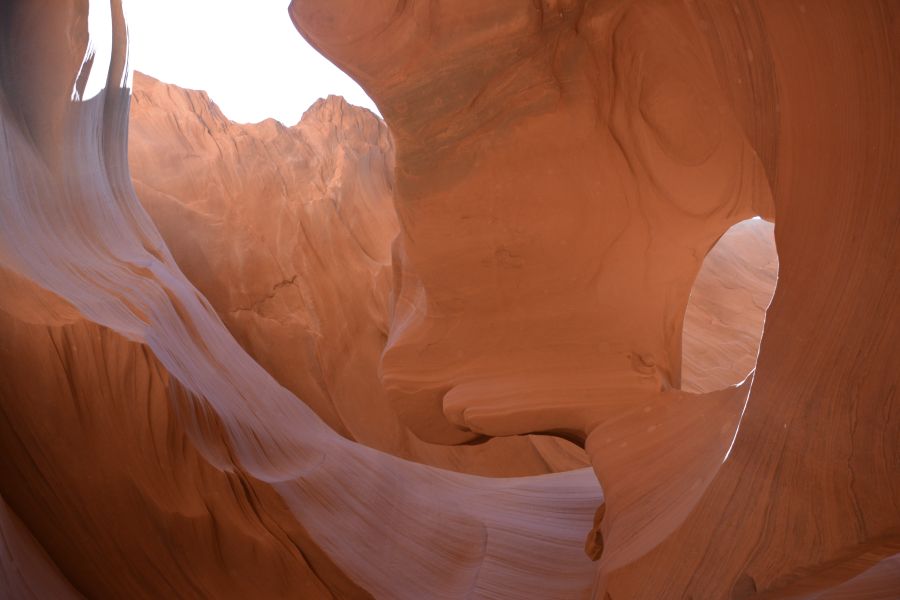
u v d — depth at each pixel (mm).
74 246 5121
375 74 4418
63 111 5289
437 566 5320
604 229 4594
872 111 2195
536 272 4816
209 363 5633
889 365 2285
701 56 3779
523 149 4480
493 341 5043
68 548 4168
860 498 2424
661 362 4723
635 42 3990
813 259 2506
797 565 2531
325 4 4273
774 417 2754
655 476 3812
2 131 4664
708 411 4020
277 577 4562
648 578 3121
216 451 4629
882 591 2172
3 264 4117
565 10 3979
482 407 4852
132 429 4238
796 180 2508
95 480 4176
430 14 4145
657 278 4684
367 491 5691
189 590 4383
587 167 4449
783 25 2361
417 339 5281
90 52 5508
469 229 4812
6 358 4008
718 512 2926
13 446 4035
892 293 2240
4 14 4926
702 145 4113
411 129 4578
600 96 4219
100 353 4184
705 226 4457
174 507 4316
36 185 4941
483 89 4324
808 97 2383
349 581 4598
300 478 5191
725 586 2727
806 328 2572
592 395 4633
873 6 2078
